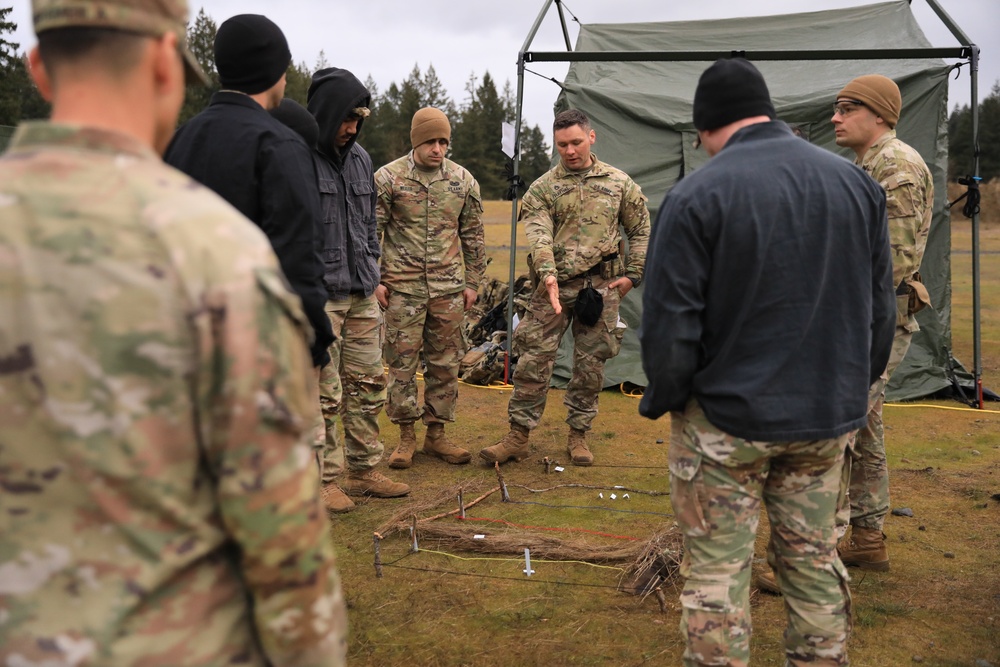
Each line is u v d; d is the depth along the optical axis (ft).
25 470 3.32
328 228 12.71
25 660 3.29
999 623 10.42
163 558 3.41
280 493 3.50
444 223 16.14
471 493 15.16
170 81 3.76
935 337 22.68
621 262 16.38
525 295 26.05
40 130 3.49
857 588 11.35
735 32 26.17
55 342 3.29
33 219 3.34
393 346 16.31
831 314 7.00
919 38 23.82
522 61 22.30
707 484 7.16
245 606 3.67
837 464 7.37
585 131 15.76
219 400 3.42
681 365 7.01
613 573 11.89
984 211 109.50
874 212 7.31
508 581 11.62
